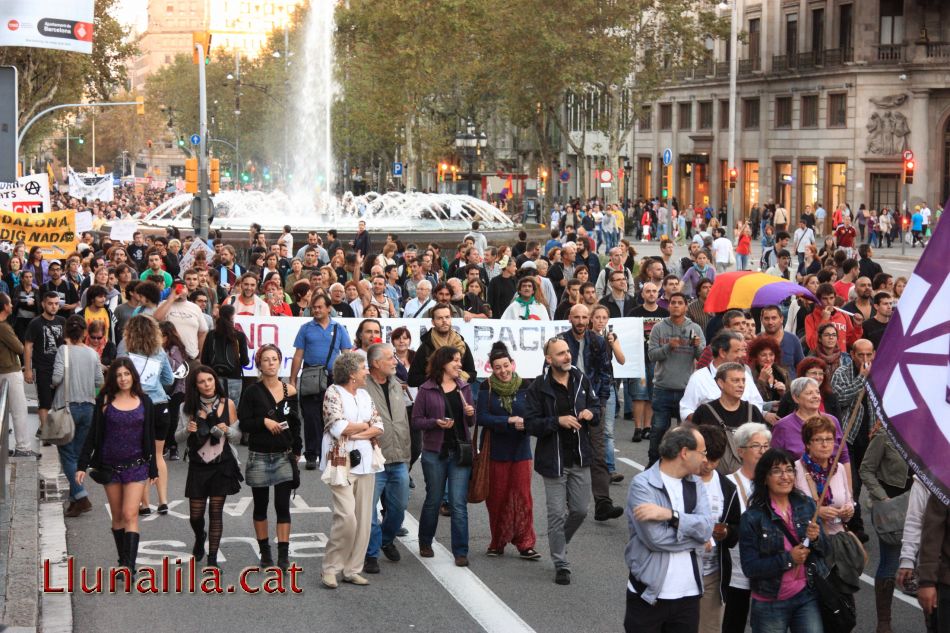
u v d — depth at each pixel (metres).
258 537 12.91
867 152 73.62
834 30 75.94
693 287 25.78
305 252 29.55
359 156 122.94
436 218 51.53
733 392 11.64
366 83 90.25
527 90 75.94
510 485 13.19
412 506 15.84
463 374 15.16
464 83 83.50
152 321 14.89
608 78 72.81
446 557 13.41
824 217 74.44
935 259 8.17
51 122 99.88
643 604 8.72
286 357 20.67
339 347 17.78
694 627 8.73
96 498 15.90
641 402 19.80
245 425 12.68
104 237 35.09
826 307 18.05
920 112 71.88
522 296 21.17
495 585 12.33
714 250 48.56
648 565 8.66
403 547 13.84
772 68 81.19
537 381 12.68
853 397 13.40
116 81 78.81
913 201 72.12
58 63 71.88
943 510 8.90
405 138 91.75
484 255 28.12
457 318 20.77
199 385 12.70
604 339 15.16
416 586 12.33
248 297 20.88
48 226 30.12
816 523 8.82
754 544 8.73
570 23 71.06
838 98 76.00
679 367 16.42
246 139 149.38
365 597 11.95
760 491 8.80
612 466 16.94
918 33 72.12
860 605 11.80
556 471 12.48
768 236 55.84
